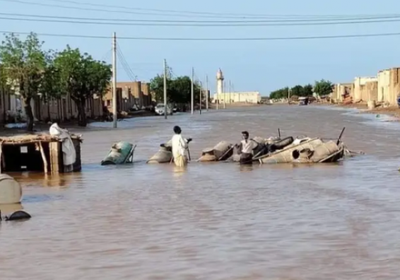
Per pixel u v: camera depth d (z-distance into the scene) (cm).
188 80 15250
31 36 5759
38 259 1117
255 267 1016
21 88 5719
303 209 1533
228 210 1552
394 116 7388
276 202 1656
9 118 6700
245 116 8950
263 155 2748
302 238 1211
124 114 10012
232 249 1140
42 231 1361
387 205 1562
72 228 1386
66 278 996
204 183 2112
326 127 5462
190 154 3219
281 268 1005
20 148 2686
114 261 1084
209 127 5944
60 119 8106
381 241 1169
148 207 1636
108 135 5050
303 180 2109
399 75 10650
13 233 1346
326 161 2684
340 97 17650
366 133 4544
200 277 973
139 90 14262
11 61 5647
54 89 6281
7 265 1084
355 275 955
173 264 1051
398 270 975
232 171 2459
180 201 1725
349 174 2252
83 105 6950
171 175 2391
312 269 994
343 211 1489
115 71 6475
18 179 2395
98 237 1282
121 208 1636
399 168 2358
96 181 2273
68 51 6825
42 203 1764
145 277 983
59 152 2589
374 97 12631
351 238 1199
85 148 3850
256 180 2148
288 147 2720
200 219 1442
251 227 1331
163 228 1351
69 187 2120
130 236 1280
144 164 2858
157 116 10638
